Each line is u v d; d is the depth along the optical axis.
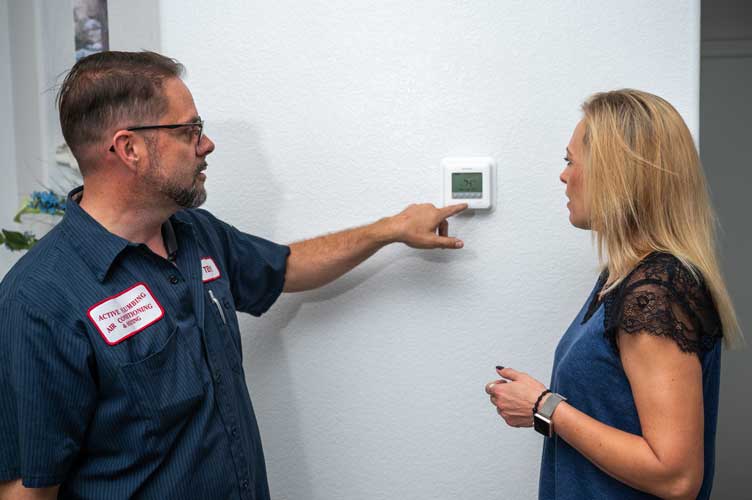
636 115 1.02
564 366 1.07
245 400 1.27
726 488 2.68
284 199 1.52
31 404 0.99
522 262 1.46
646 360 0.93
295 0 1.47
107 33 1.59
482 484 1.52
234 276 1.36
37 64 1.71
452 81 1.44
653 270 0.96
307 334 1.55
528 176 1.43
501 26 1.41
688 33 1.36
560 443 1.10
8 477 1.02
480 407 1.51
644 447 0.94
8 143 1.79
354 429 1.56
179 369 1.11
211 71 1.51
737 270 2.61
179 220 1.24
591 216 1.07
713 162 2.60
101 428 1.05
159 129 1.09
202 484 1.12
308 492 1.59
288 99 1.50
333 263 1.41
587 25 1.38
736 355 2.64
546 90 1.41
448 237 1.41
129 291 1.09
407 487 1.55
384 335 1.53
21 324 0.99
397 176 1.48
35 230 1.78
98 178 1.11
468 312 1.49
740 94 2.56
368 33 1.45
